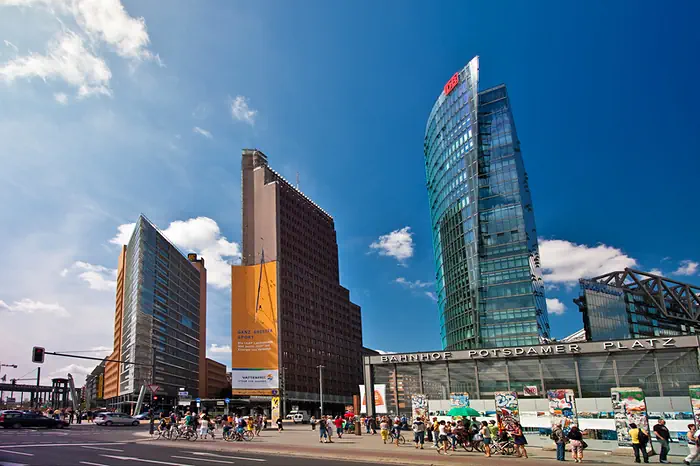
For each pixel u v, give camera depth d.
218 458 25.52
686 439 27.69
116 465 21.72
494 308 99.75
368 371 53.25
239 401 112.44
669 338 42.69
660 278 100.75
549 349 46.72
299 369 130.62
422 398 41.53
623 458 25.47
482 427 27.88
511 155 107.56
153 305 138.12
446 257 117.31
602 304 98.88
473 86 114.31
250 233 137.25
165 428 43.94
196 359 179.88
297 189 155.50
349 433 47.81
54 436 40.91
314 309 147.00
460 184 113.31
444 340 119.06
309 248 152.38
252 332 117.00
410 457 25.75
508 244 102.25
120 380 148.38
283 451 29.50
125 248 162.50
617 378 43.91
